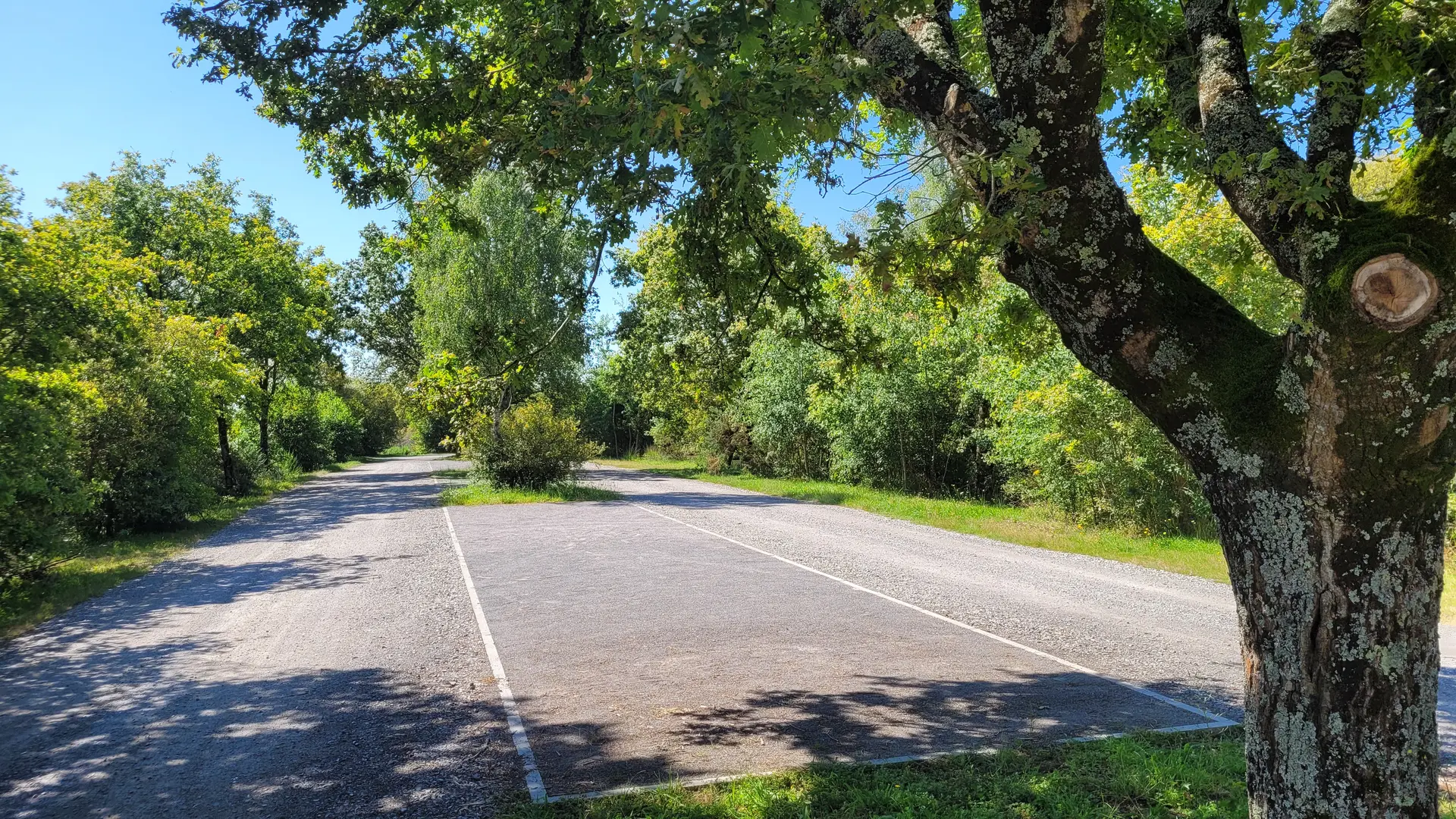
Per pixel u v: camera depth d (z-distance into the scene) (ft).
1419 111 9.62
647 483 111.65
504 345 25.02
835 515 65.46
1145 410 9.57
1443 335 7.45
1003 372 58.54
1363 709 8.36
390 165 24.72
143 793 15.05
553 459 83.20
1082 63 8.86
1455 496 39.68
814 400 91.30
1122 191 9.61
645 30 9.41
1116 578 36.83
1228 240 38.34
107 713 19.60
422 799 14.53
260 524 62.39
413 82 21.65
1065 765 15.61
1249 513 8.87
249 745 17.29
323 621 28.86
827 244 10.52
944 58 11.54
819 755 16.24
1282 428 8.43
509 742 17.12
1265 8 15.56
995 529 53.72
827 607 30.17
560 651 24.27
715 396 28.89
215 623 29.09
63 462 37.78
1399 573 8.25
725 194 16.33
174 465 59.57
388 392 175.52
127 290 62.13
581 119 13.03
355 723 18.54
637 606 30.53
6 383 34.24
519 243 96.02
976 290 11.43
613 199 14.49
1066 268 9.24
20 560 35.88
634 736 17.38
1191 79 12.61
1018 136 8.84
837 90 10.28
